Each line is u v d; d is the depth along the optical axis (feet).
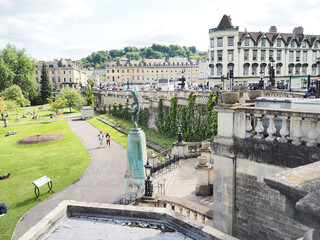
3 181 71.36
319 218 7.15
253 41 183.93
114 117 192.03
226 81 186.09
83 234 17.71
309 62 201.46
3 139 131.64
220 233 15.69
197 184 44.57
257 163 24.70
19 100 229.86
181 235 17.16
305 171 9.47
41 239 17.15
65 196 60.34
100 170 77.61
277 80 192.65
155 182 51.26
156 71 427.33
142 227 18.24
